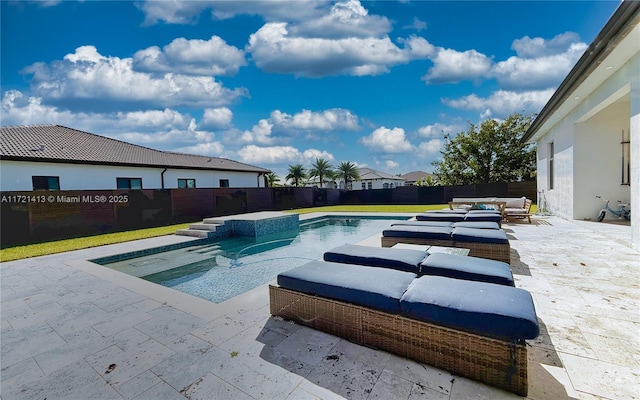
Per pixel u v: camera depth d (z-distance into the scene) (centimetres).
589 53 487
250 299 318
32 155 1077
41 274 457
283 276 263
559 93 685
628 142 742
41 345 237
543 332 228
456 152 2455
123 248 677
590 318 248
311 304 245
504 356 166
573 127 793
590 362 190
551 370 183
